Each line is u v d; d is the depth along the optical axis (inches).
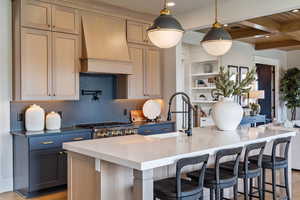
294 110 427.5
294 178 195.3
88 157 106.0
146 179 90.6
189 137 132.0
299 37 303.6
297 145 212.5
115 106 230.7
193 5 205.9
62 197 165.5
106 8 204.2
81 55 193.6
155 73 239.5
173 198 93.6
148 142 119.0
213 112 157.6
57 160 171.5
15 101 178.2
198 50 338.0
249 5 190.4
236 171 114.6
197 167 135.9
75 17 190.5
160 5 203.3
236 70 346.6
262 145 124.6
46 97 176.9
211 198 114.1
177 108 240.5
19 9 167.2
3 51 173.2
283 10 179.2
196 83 344.2
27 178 162.2
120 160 89.9
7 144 175.6
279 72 427.8
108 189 101.0
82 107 210.4
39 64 173.8
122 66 207.9
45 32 176.1
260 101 440.1
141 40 228.7
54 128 183.6
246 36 301.4
